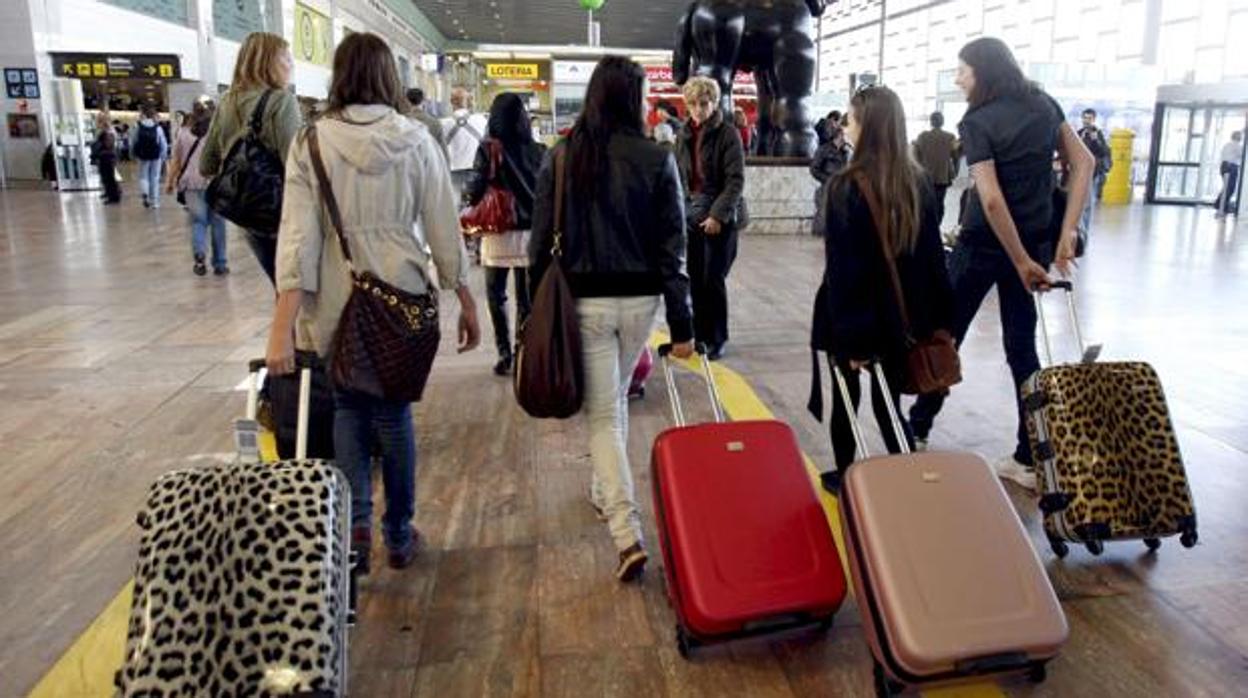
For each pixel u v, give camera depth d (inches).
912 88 1268.5
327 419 118.0
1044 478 110.2
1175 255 382.9
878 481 84.9
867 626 83.1
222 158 145.3
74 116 709.9
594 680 89.2
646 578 108.3
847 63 1504.7
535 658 92.6
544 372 98.2
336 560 73.7
